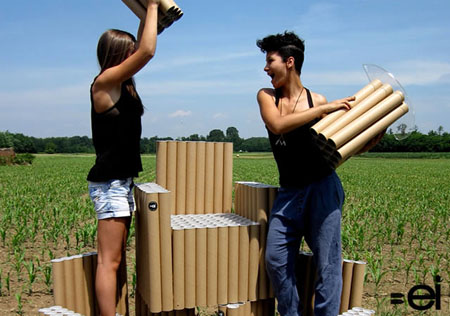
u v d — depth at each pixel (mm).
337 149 2578
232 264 3033
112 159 2602
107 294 2645
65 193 15773
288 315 2951
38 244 7273
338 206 2895
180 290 2895
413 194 15625
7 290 4906
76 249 6887
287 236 2908
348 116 2635
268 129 3010
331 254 2873
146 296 2939
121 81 2529
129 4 2709
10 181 21438
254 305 3188
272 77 2992
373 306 4379
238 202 3592
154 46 2486
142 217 2953
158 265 2793
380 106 2693
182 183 3576
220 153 3670
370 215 10562
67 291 2844
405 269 5750
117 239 2660
